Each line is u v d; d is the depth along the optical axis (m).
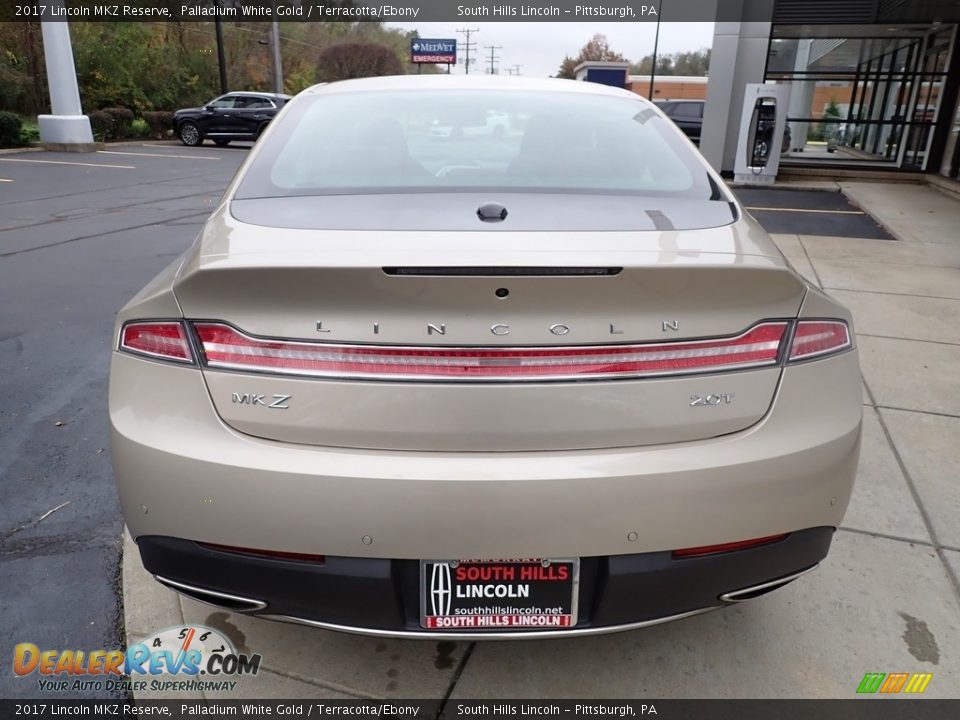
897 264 6.94
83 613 2.21
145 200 10.72
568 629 1.62
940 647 2.10
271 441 1.53
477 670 2.00
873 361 4.28
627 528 1.54
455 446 1.51
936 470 3.04
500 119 2.40
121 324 1.67
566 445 1.53
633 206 1.94
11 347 4.35
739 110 13.58
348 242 1.63
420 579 1.57
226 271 1.48
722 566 1.62
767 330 1.61
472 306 1.48
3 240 7.60
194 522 1.56
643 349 1.54
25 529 2.61
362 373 1.50
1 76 24.45
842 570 2.41
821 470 1.63
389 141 2.27
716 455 1.56
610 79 39.00
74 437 3.27
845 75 15.10
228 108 21.50
